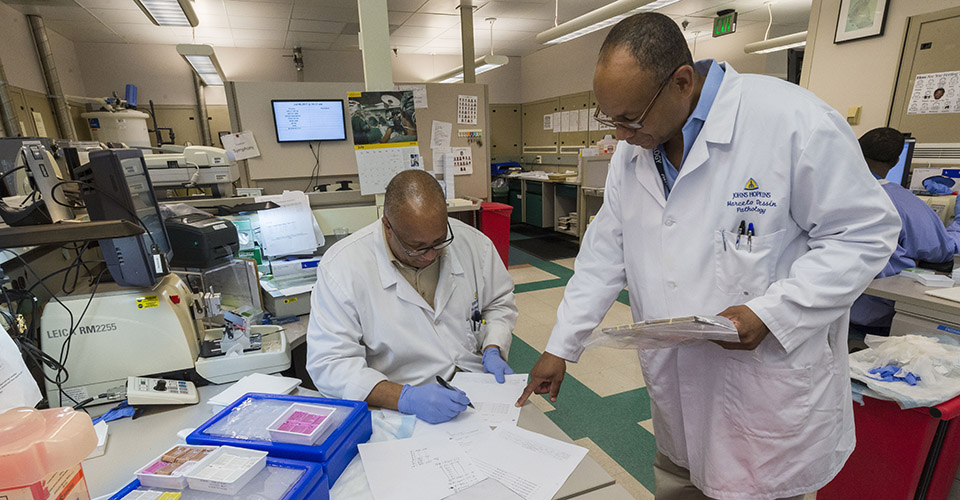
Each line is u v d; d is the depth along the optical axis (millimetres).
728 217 953
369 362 1288
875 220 848
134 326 1164
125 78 6078
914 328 1648
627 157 1122
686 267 1008
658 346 1047
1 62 3973
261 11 4785
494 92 7785
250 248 1967
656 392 1199
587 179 4895
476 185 3959
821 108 888
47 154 1133
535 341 3082
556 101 7020
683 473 1253
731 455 1030
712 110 951
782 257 966
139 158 1300
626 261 1169
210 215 1744
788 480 987
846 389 1026
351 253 1223
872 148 1977
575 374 2564
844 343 1007
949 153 2521
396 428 994
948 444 1370
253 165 3221
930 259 2016
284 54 6680
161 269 1192
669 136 949
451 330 1290
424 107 3652
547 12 5066
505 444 935
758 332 855
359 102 1908
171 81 6285
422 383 1232
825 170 859
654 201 1061
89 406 1153
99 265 1375
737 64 5656
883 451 1399
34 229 970
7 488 585
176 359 1204
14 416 646
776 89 938
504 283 1470
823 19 2982
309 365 1161
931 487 1406
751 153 923
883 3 2664
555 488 814
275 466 785
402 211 1043
